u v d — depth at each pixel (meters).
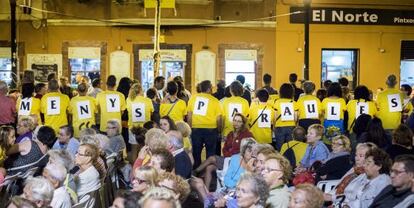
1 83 10.37
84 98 10.56
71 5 18.12
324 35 18.80
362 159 6.09
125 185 8.04
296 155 8.04
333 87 10.82
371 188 5.66
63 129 7.97
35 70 18.09
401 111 11.20
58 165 5.43
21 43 18.05
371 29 18.98
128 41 18.33
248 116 10.56
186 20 17.94
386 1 18.98
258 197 4.58
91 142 6.81
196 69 18.47
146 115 10.70
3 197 6.47
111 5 17.98
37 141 7.43
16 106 10.71
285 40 18.67
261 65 18.66
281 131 10.62
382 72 19.11
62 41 18.19
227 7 18.50
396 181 5.11
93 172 6.26
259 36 18.64
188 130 8.66
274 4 18.62
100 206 6.32
